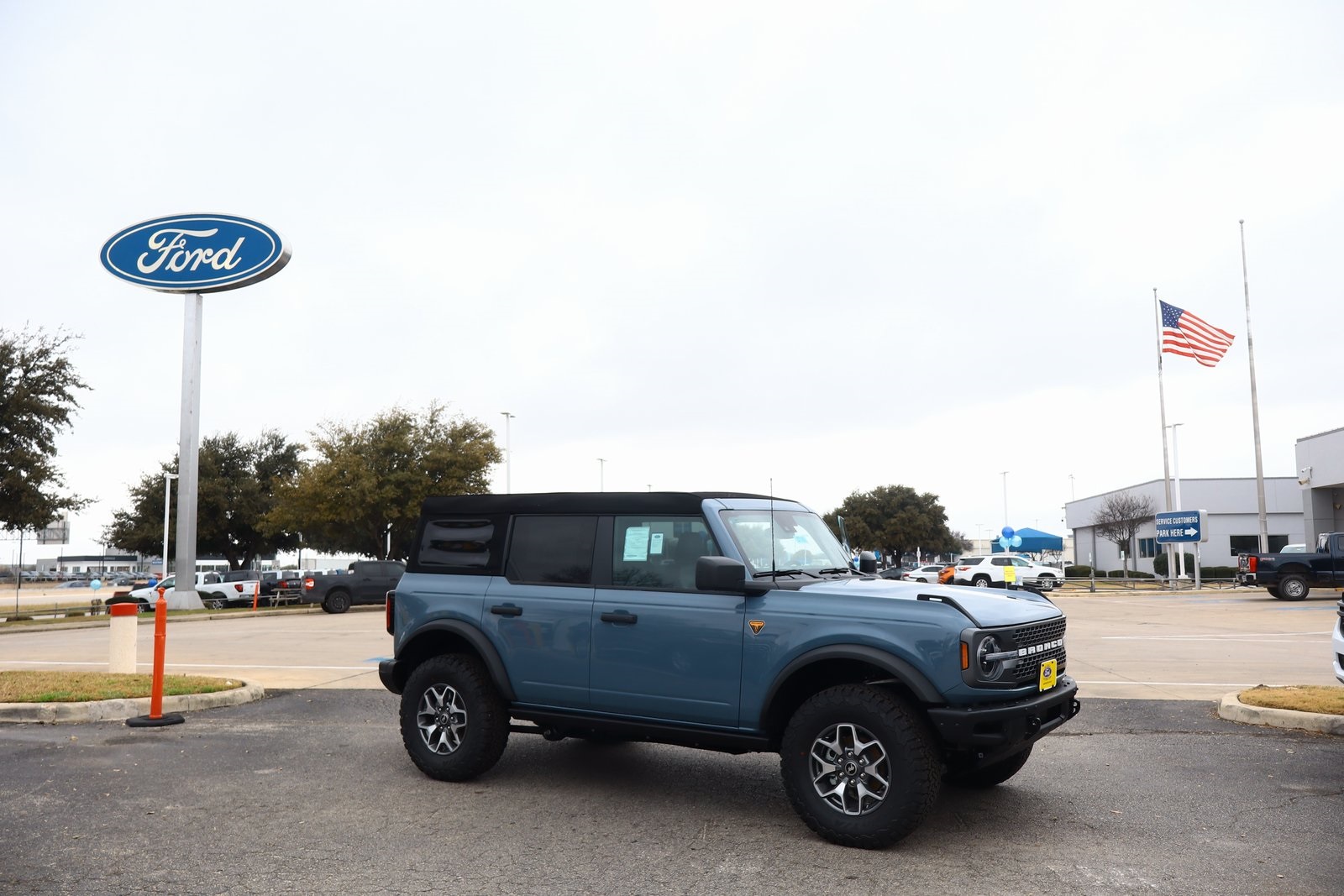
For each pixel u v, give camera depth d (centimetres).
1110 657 1407
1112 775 674
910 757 493
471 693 643
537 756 740
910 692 529
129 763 711
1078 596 3478
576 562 627
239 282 2948
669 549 596
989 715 490
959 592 559
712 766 707
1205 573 4966
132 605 1149
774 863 486
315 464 4184
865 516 7981
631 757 736
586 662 602
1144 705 952
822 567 627
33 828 543
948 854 501
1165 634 1789
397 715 923
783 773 534
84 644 1864
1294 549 2988
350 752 755
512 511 661
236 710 957
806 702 529
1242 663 1328
